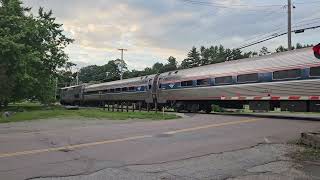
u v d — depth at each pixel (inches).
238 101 1181.7
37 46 1788.9
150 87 1733.5
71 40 1926.7
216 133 648.4
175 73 1537.9
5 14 1646.2
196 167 393.1
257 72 1065.5
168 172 373.1
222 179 346.6
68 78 1994.3
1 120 1081.4
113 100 2229.3
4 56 1549.0
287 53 981.8
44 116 1186.0
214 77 1256.2
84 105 2896.2
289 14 1325.0
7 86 1551.4
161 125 811.4
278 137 584.1
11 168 395.9
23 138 638.5
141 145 535.5
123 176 359.3
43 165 408.8
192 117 1064.2
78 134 673.6
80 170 382.9
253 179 345.1
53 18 1875.0
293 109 956.6
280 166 392.8
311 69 901.8
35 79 1669.5
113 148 513.7
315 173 363.9
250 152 468.1
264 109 1050.7
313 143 493.4
